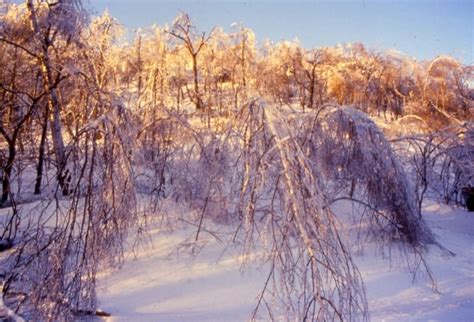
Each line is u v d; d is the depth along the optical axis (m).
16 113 14.90
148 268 8.94
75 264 7.14
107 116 7.82
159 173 11.16
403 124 15.30
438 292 8.10
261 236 6.91
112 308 7.56
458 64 26.75
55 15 13.93
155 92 11.98
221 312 7.26
